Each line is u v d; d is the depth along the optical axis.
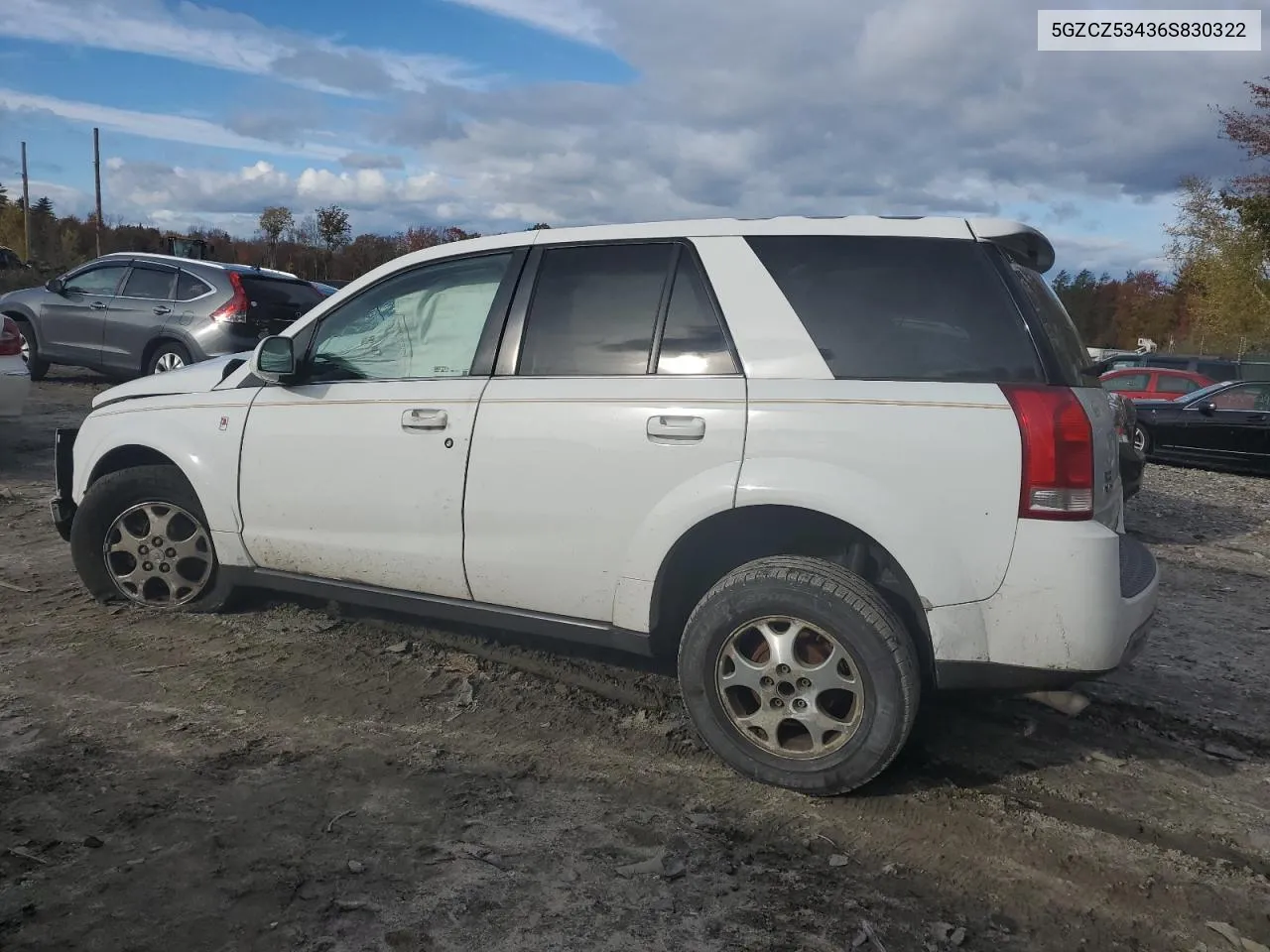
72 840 2.81
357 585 4.14
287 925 2.49
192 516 4.58
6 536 6.04
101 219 46.53
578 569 3.58
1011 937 2.59
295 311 11.45
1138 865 2.96
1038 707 4.09
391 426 3.93
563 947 2.46
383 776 3.29
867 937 2.56
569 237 3.80
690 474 3.33
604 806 3.16
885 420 3.11
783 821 3.12
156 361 11.16
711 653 3.32
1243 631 5.39
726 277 3.46
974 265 3.21
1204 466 13.31
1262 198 25.36
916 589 3.06
